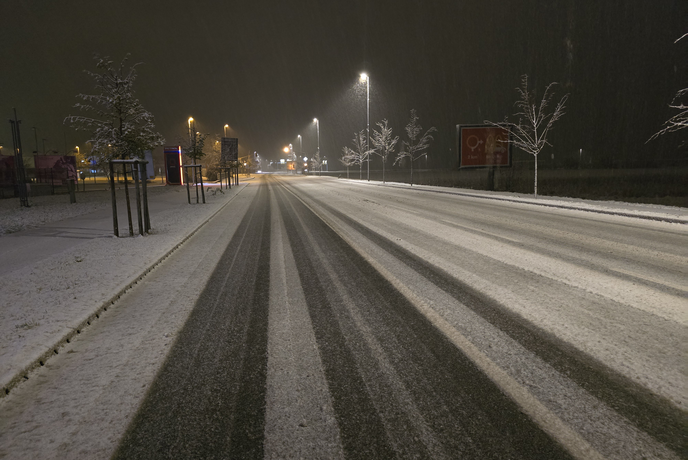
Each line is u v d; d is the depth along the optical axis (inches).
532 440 90.4
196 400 110.0
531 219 470.6
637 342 140.0
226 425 98.5
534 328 153.8
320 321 165.6
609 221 445.7
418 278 227.8
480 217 496.4
